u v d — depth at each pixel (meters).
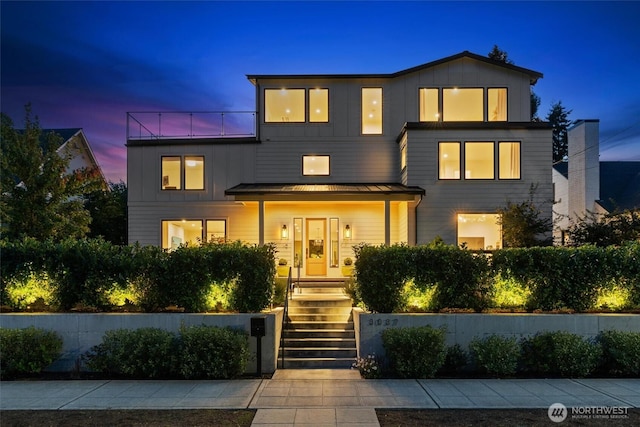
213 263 8.22
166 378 7.14
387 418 5.29
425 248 8.35
